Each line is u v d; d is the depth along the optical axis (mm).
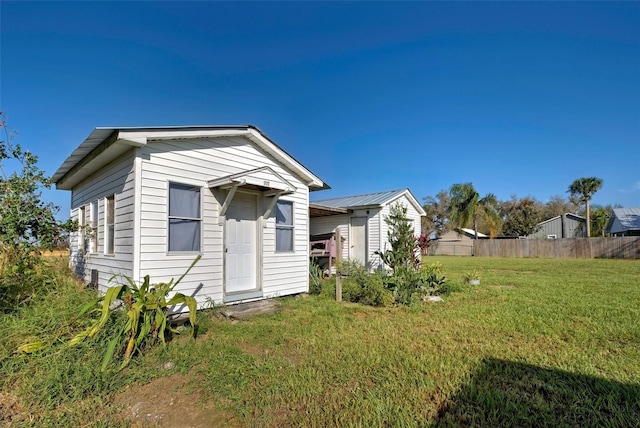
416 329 5047
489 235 33688
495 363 3635
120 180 5559
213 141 6109
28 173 6465
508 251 26438
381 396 2881
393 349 4082
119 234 5461
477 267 16719
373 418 2523
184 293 5445
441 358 3779
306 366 3562
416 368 3502
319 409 2676
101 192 6613
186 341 4277
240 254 6762
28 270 5855
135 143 4895
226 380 3199
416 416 2568
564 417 2545
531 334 4773
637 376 3266
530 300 7488
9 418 2588
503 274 13305
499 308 6578
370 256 13344
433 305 6957
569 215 35594
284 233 7699
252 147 6871
